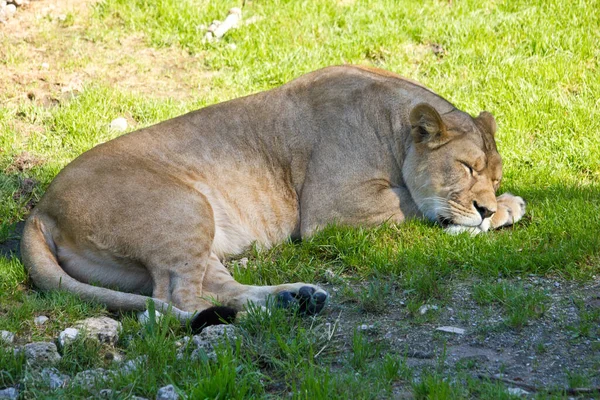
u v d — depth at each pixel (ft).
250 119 36.32
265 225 35.45
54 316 28.55
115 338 26.94
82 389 23.31
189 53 53.06
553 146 43.88
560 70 48.78
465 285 30.86
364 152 35.40
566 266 31.27
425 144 34.47
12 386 24.09
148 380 23.85
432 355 25.66
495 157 34.88
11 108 45.85
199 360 24.95
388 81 36.70
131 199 31.01
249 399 22.75
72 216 31.04
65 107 46.16
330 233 34.68
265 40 52.80
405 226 35.09
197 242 30.86
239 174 35.24
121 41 53.42
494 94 47.42
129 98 47.21
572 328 26.68
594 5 54.29
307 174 35.68
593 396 22.63
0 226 36.76
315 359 25.63
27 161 41.91
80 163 32.71
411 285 30.37
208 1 55.67
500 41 52.19
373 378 23.91
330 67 37.88
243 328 27.32
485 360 25.20
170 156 34.30
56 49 51.75
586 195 37.93
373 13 55.26
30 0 55.57
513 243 33.50
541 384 23.50
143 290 31.89
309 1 56.49
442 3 56.65
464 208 34.01
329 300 30.25
